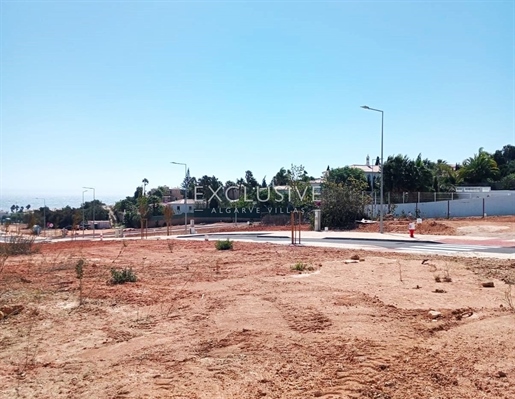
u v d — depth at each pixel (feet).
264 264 61.41
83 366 23.99
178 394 20.04
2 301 39.34
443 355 24.27
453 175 258.16
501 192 195.00
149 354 25.59
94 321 32.91
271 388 20.44
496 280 47.11
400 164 201.57
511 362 23.20
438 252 74.18
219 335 28.71
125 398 19.77
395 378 21.15
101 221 326.44
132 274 49.85
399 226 128.36
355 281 46.83
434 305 35.60
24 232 90.74
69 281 49.57
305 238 106.83
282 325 30.50
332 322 30.81
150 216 269.85
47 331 30.60
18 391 20.85
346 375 21.47
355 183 153.17
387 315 32.58
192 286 45.62
